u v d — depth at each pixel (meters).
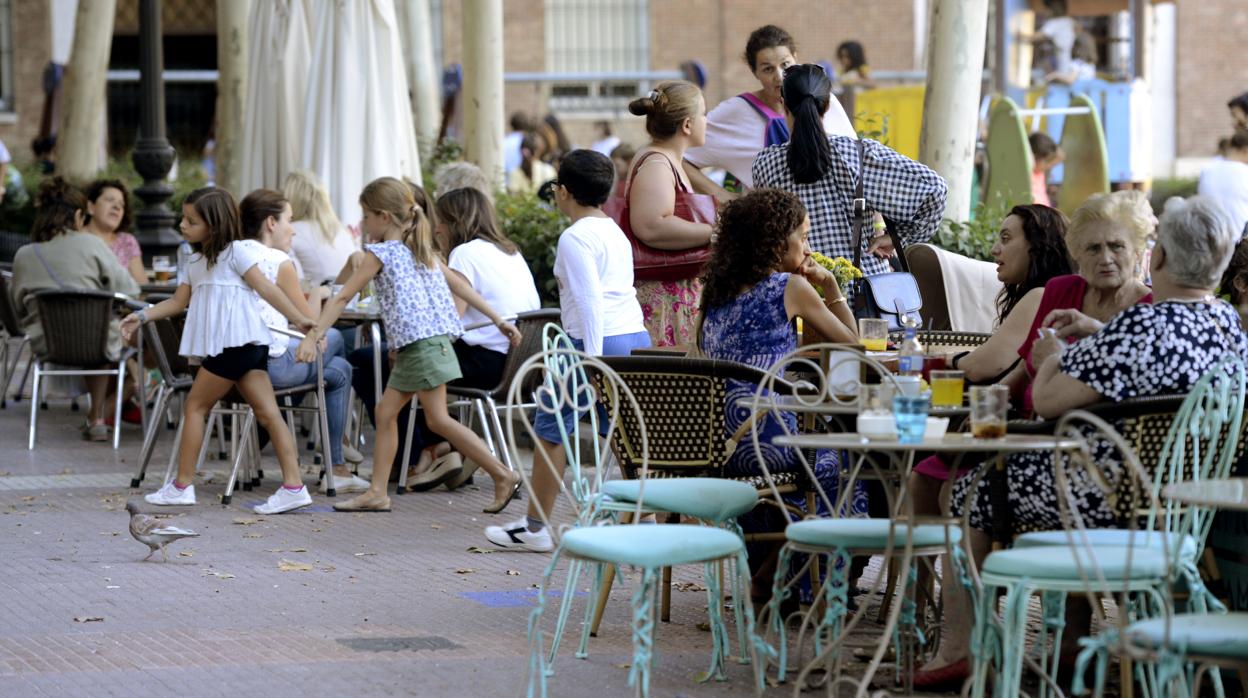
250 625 9.83
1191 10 43.56
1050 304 9.30
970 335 11.50
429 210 15.38
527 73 44.19
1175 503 7.67
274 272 13.77
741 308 9.94
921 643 8.68
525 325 14.60
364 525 13.26
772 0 44.91
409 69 28.67
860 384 8.16
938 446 7.06
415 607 10.35
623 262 11.94
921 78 41.94
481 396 14.46
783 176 12.27
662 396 9.59
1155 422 7.86
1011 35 29.09
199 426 14.00
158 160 23.38
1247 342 8.12
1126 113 27.88
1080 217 9.04
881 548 7.84
